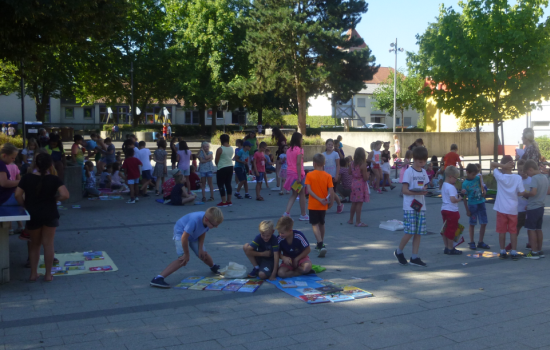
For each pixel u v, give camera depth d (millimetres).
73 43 12570
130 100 44812
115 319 4852
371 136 30500
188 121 67812
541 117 27641
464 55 13930
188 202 12633
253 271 6328
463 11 15359
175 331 4539
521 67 13953
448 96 15078
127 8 12898
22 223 8922
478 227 9969
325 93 34312
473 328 4629
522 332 4535
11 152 6594
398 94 46781
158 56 42156
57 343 4246
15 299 5461
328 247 8188
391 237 8977
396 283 6148
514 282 6184
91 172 14125
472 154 32312
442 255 7672
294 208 12148
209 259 6441
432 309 5164
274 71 33375
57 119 59250
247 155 14039
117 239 8617
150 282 5969
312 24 31297
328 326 4676
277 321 4809
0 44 11234
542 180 7324
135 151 14008
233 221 10359
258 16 32906
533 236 7465
